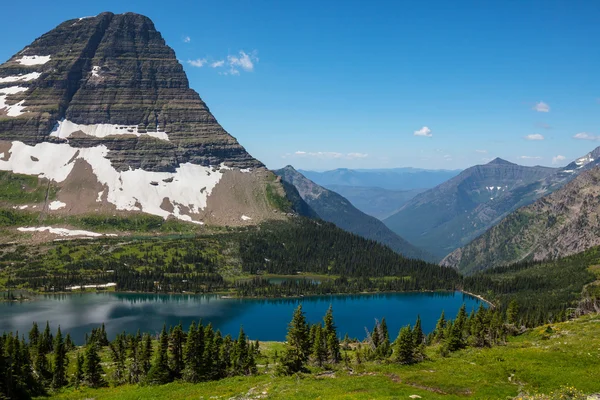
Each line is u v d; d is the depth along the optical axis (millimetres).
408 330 99125
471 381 73812
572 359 82375
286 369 100438
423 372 83250
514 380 73500
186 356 114500
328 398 67062
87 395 110875
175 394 93562
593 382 66750
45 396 114375
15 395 110000
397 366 91688
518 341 122000
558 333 121625
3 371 107000
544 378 71562
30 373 122500
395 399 63562
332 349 117688
